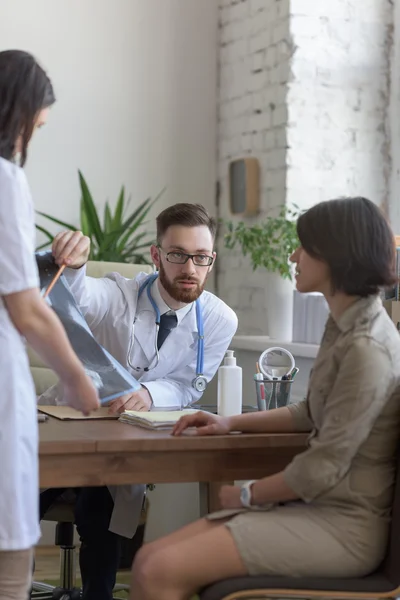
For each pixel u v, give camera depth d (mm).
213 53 5090
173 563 1993
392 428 2072
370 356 2027
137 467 2209
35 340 1942
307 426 2387
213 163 5105
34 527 1932
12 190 1901
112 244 4434
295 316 4156
